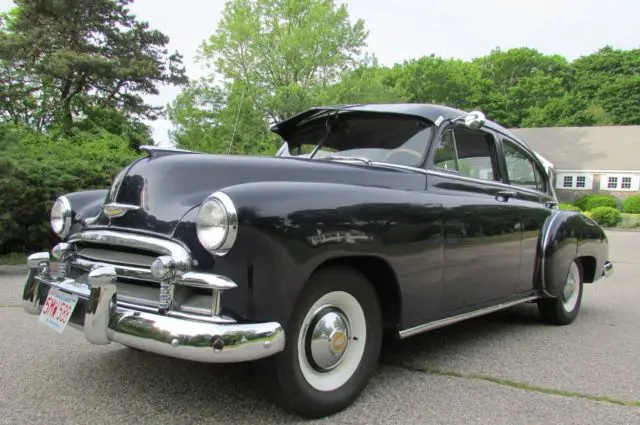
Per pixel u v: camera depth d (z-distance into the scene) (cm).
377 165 321
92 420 259
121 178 277
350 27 3164
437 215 319
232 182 268
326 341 261
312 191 256
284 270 234
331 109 378
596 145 3597
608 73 5334
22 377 317
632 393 309
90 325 235
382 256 280
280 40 3212
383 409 277
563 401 295
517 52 5744
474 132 391
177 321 221
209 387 302
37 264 292
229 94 2673
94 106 2381
